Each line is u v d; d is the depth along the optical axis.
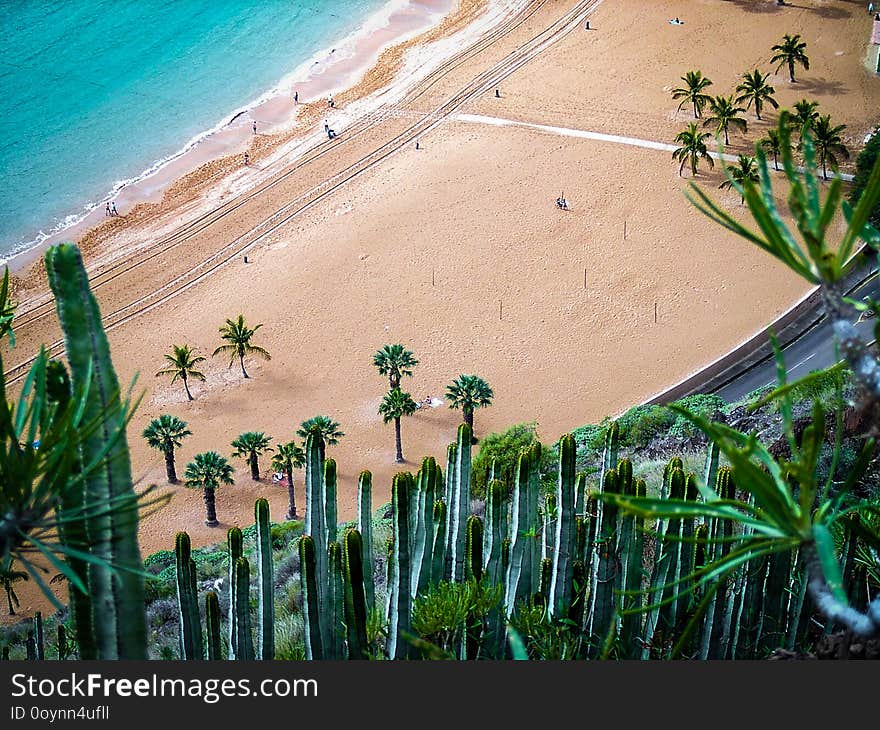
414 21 125.94
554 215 90.12
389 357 71.75
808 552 8.27
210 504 64.50
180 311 83.56
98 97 115.00
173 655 28.03
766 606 18.09
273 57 121.06
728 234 86.25
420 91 110.44
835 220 73.50
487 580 16.12
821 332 75.31
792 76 105.88
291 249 89.25
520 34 118.88
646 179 93.69
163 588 41.75
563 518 17.03
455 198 93.19
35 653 24.80
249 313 82.50
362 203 93.94
